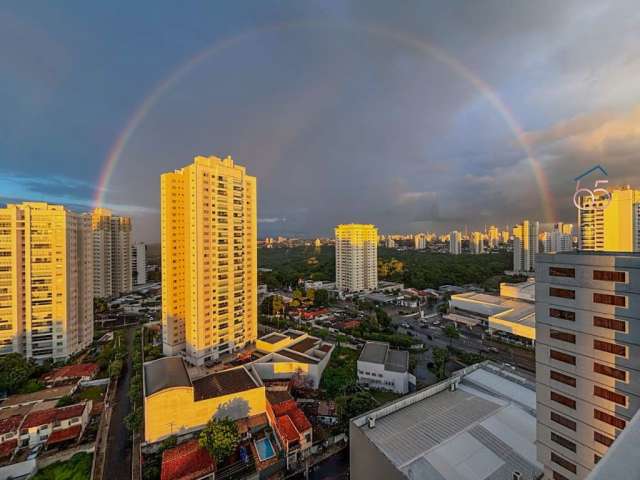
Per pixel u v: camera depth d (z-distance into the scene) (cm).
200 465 4731
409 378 7588
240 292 9538
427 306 15775
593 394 2989
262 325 12481
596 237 14288
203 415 5722
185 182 8731
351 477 4391
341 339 10550
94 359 9150
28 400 6756
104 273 15762
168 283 8925
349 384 7194
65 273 8944
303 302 15538
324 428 5903
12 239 8400
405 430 4253
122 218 16962
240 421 5931
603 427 2922
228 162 9206
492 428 4300
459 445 3975
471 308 13162
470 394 5172
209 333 8631
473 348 10019
